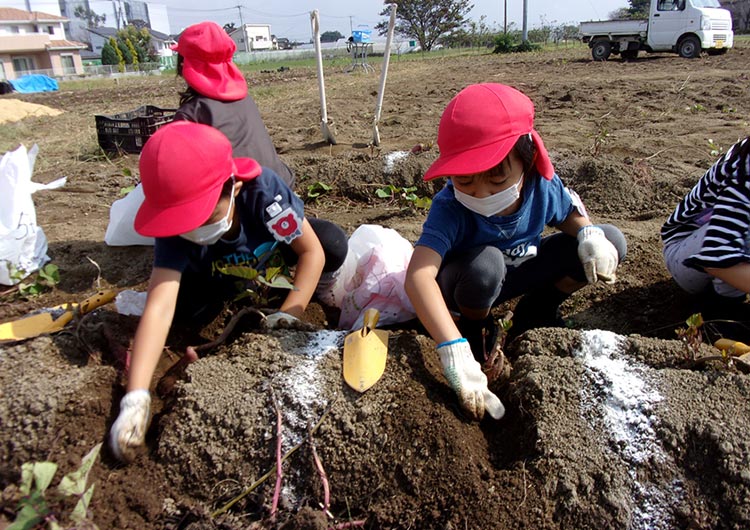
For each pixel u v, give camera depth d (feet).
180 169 6.00
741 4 150.51
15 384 6.31
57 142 26.94
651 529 5.30
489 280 7.23
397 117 29.01
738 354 6.80
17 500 5.71
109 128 21.71
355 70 75.97
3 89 83.71
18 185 10.46
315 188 15.62
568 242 8.15
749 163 7.16
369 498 5.75
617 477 5.45
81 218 14.33
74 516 5.22
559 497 5.40
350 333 6.91
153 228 6.02
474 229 7.39
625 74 44.01
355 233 9.98
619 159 15.84
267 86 57.11
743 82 34.99
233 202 6.88
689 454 5.53
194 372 6.49
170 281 6.74
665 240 9.30
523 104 6.40
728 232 7.15
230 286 8.17
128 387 6.10
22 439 5.97
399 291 8.38
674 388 5.97
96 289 10.20
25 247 10.41
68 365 6.66
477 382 6.11
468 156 6.07
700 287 8.73
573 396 6.00
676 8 55.98
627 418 5.77
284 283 6.91
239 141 10.53
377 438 5.90
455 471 5.65
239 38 298.35
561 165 15.20
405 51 199.52
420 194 15.57
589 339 6.71
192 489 5.87
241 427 6.02
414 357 6.61
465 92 6.36
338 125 26.91
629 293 9.66
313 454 5.83
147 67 157.38
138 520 5.70
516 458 5.77
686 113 26.12
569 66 55.26
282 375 6.40
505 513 5.37
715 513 5.28
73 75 127.03
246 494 5.82
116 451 5.83
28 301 9.78
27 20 167.63
